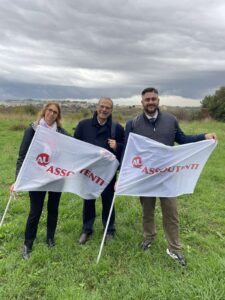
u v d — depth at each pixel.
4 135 9.69
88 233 2.98
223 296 2.04
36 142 2.66
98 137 2.87
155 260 2.61
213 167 5.98
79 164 2.76
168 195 2.58
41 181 2.65
